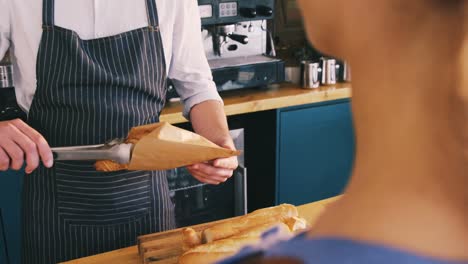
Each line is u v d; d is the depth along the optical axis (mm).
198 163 1421
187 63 1740
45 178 1591
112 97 1616
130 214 1612
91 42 1612
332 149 2973
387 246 306
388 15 317
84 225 1596
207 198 2729
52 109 1611
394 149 328
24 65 1609
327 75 2908
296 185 2938
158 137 1300
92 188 1569
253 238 1229
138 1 1647
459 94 308
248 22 2822
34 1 1565
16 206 2416
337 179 3043
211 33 2744
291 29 3273
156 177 1647
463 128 311
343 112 2936
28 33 1577
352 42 331
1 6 1550
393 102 325
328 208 346
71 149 1310
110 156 1288
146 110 1660
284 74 2828
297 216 1362
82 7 1601
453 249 306
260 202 3008
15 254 2467
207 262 1168
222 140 1621
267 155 2873
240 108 2629
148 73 1661
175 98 2600
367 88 332
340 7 330
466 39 305
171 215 1701
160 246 1312
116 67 1629
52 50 1585
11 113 2281
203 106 1727
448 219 314
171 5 1678
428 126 319
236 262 373
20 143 1319
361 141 342
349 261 303
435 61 313
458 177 318
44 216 1604
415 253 304
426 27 312
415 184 323
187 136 1350
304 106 2834
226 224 1307
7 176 2369
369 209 325
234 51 2828
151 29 1654
